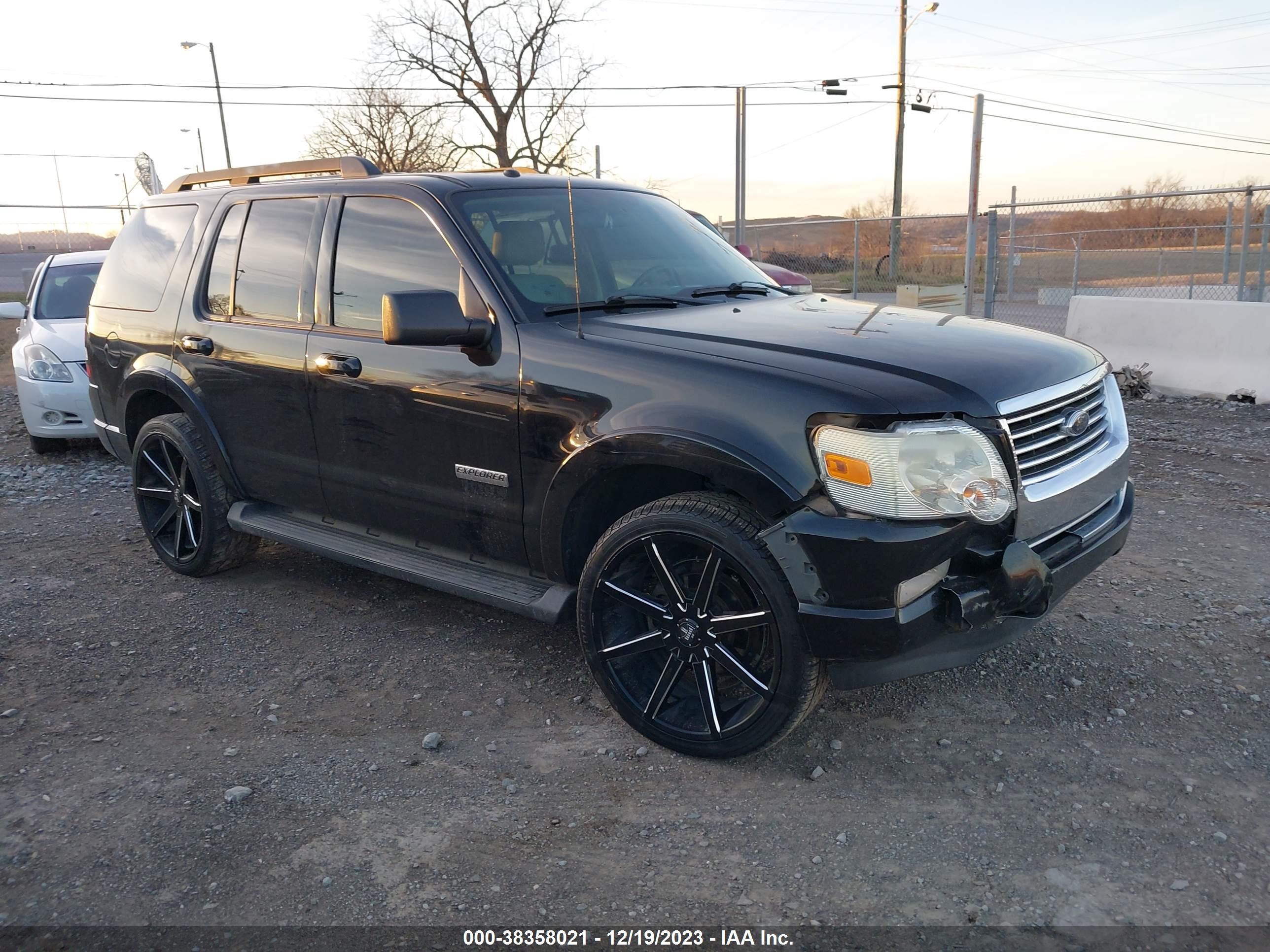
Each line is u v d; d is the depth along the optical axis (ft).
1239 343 28.96
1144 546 16.31
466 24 119.65
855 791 9.74
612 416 10.16
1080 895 8.16
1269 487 19.67
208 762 10.58
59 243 146.61
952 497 8.80
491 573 12.05
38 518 20.42
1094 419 10.69
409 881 8.60
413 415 11.98
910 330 10.82
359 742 10.97
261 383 13.87
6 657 13.32
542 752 10.68
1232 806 9.24
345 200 13.16
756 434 9.25
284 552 17.58
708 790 9.87
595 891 8.43
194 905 8.32
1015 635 9.97
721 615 9.87
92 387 17.44
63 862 8.89
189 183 16.52
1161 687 11.53
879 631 8.87
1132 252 63.62
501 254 11.73
